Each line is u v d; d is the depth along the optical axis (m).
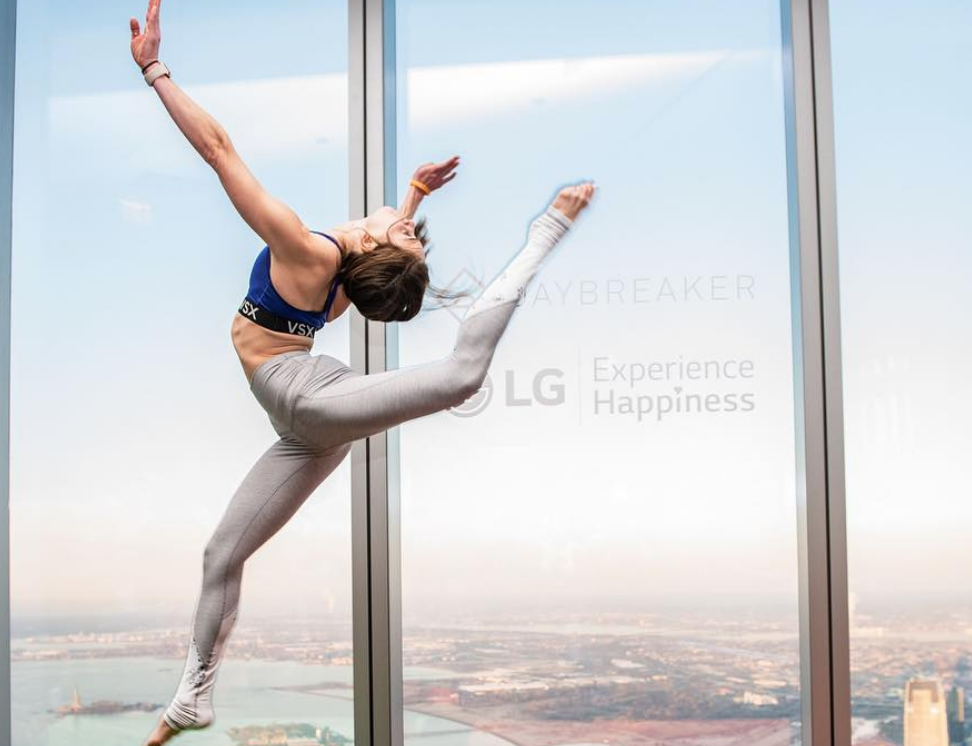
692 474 2.55
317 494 2.62
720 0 2.62
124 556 2.64
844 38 2.57
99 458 2.66
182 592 2.63
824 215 2.54
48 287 2.70
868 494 2.52
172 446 2.65
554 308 2.60
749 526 2.54
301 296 2.39
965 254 2.53
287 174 2.66
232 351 2.66
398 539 2.59
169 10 2.70
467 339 2.32
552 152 2.63
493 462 2.59
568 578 2.56
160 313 2.68
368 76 2.65
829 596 2.50
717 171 2.59
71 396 2.68
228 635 2.56
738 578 2.53
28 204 2.71
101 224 2.70
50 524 2.66
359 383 2.33
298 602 2.60
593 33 2.64
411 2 2.68
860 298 2.54
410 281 2.54
